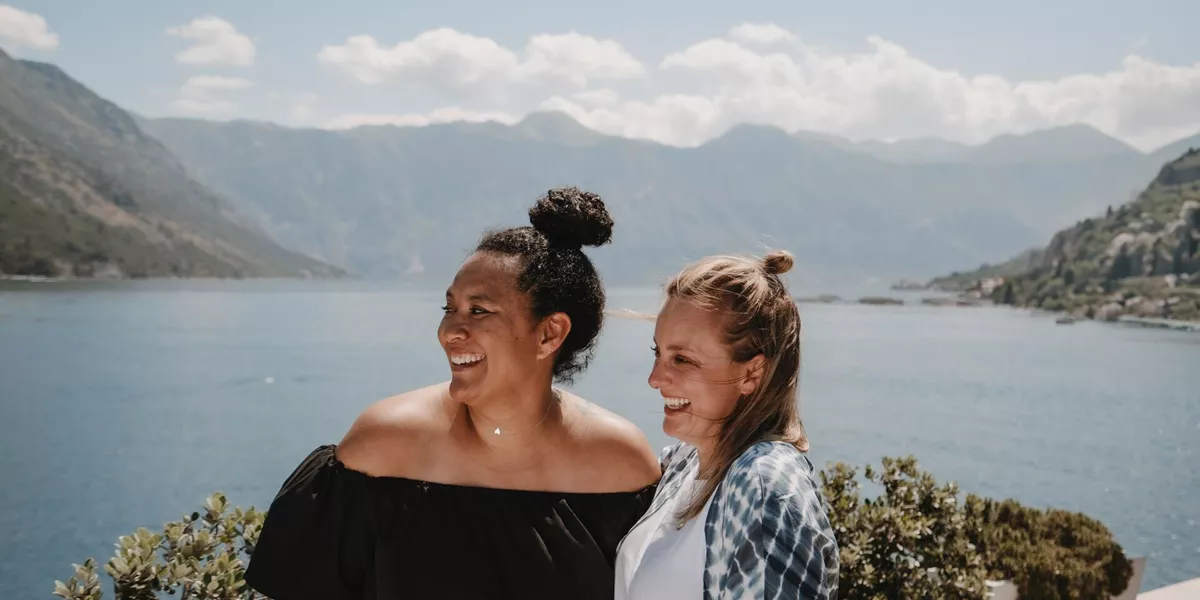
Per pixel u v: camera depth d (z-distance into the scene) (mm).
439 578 2156
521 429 2256
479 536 2207
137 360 85438
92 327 122875
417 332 120688
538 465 2307
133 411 57219
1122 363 97250
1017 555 5707
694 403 1826
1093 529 6156
